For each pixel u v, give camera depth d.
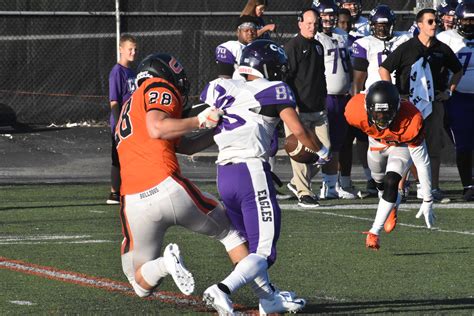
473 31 28.53
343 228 23.52
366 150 30.00
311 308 15.20
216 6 44.19
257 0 28.17
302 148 15.16
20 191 31.23
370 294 16.22
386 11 28.14
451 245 21.14
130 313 14.80
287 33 43.34
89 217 25.42
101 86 45.09
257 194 14.12
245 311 15.07
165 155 13.95
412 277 17.66
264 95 14.24
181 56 44.44
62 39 44.75
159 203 13.82
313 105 27.48
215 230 14.43
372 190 30.39
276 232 14.09
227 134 14.29
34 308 15.09
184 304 15.48
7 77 44.59
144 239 14.11
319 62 27.48
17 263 18.92
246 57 14.66
